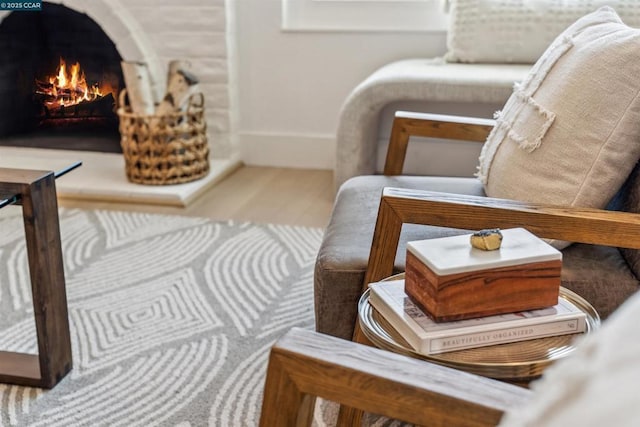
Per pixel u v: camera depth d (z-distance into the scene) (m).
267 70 3.33
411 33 3.15
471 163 2.74
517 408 0.62
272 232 2.57
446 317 0.96
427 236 1.44
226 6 3.13
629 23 2.62
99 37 3.38
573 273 1.29
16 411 1.52
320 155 3.39
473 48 2.79
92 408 1.53
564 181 1.34
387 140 2.88
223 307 2.00
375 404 0.66
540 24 2.71
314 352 0.69
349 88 3.29
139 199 2.86
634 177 1.37
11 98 3.43
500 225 1.18
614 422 0.33
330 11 3.25
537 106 1.45
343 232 1.51
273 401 0.70
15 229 2.61
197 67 3.23
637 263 1.29
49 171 1.56
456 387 0.65
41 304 1.54
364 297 1.13
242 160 3.46
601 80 1.32
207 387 1.61
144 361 1.72
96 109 3.44
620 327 0.38
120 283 2.15
